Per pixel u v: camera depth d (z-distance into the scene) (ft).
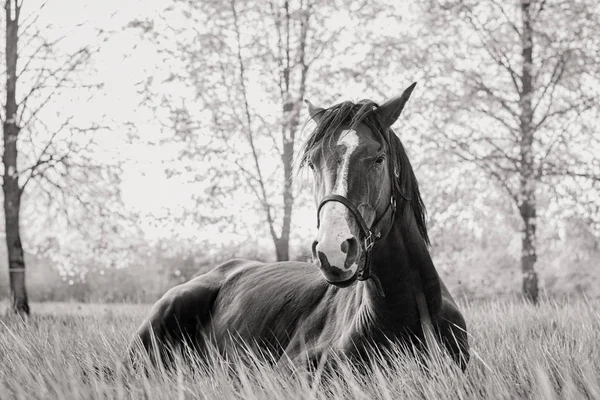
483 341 17.21
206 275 19.94
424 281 13.98
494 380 11.59
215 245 41.34
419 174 42.37
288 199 36.88
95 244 44.27
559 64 41.22
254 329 17.10
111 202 45.29
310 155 12.91
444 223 42.04
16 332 19.52
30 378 12.18
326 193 12.22
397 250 13.70
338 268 11.43
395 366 12.59
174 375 13.52
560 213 42.22
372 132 13.03
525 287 42.68
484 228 44.96
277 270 18.51
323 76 36.83
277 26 37.63
